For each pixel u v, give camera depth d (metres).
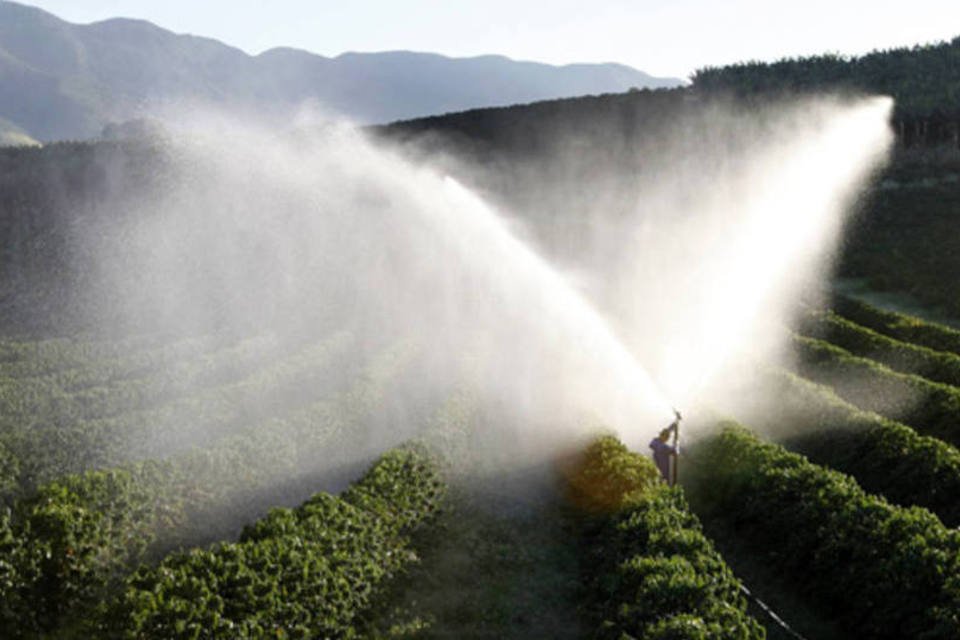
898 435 19.80
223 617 10.56
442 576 15.53
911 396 24.78
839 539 14.75
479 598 14.74
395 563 14.66
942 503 17.52
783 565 16.12
